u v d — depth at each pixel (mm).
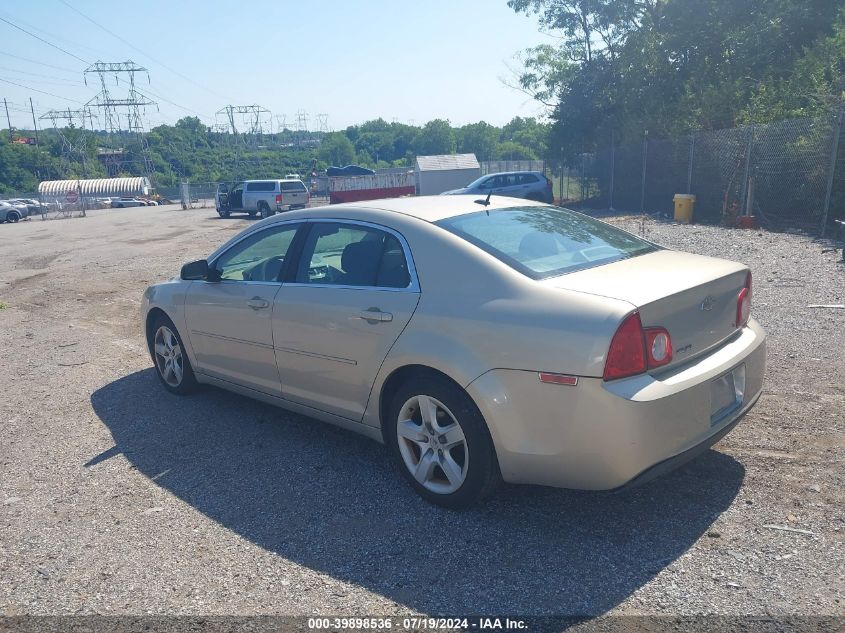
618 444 2971
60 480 4238
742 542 3168
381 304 3752
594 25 31859
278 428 4926
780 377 5195
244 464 4340
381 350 3727
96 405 5625
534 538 3311
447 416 3598
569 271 3482
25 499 3998
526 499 3695
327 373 4109
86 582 3141
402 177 42062
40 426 5203
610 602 2807
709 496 3594
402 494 3840
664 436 3029
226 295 4801
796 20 20172
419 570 3100
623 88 28203
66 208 50938
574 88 31969
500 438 3264
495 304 3320
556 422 3096
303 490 3945
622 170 24344
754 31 21094
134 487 4094
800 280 8500
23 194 80125
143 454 4582
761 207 15695
